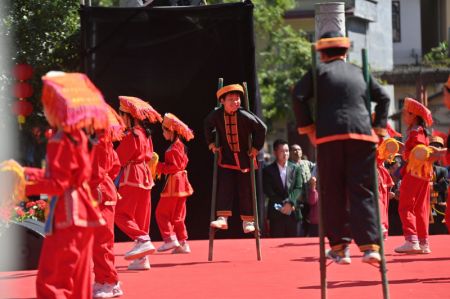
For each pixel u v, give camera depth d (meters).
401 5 67.38
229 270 16.84
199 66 23.95
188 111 24.03
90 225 10.65
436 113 48.00
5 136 27.11
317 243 21.11
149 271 16.92
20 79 25.91
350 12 57.59
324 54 12.77
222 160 18.55
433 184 24.03
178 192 19.34
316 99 12.41
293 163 24.47
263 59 53.31
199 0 25.62
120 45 23.92
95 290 14.00
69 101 10.42
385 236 21.28
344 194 12.48
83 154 10.52
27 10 26.38
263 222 24.09
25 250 17.52
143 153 16.36
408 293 13.80
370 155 12.31
